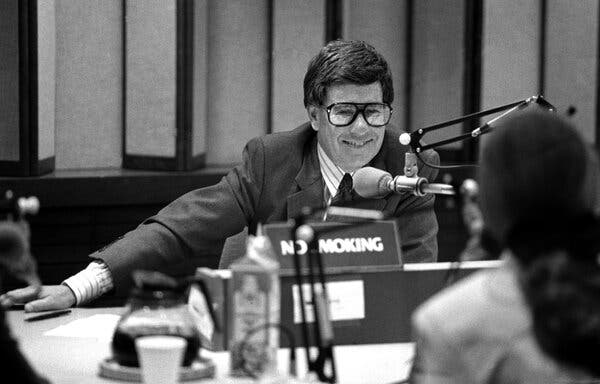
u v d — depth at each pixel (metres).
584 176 3.86
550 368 3.72
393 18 13.32
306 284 6.29
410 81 13.42
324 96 7.74
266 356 5.57
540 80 13.54
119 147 12.38
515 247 3.86
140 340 5.23
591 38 13.73
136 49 12.09
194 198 7.98
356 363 6.11
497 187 3.90
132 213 11.76
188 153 11.98
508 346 3.77
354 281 6.44
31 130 11.26
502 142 3.91
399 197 7.68
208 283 6.12
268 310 5.60
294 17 12.73
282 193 7.99
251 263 5.64
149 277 5.67
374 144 7.73
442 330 3.86
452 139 7.07
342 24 12.78
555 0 13.51
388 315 6.50
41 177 11.34
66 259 11.52
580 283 3.70
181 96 11.91
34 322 6.99
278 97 12.77
